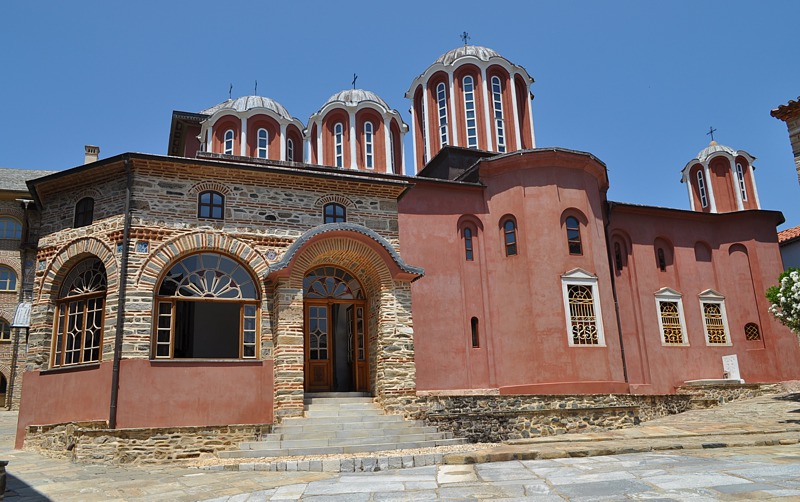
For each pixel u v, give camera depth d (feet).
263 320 52.44
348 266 58.80
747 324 81.51
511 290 66.54
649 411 62.85
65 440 47.42
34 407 50.85
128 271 49.47
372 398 55.21
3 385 93.15
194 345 53.88
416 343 62.69
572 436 48.26
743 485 25.17
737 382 75.05
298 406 50.11
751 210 83.20
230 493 31.60
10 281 90.94
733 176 92.53
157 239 50.96
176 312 51.29
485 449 44.75
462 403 55.57
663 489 25.29
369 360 57.62
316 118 81.76
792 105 55.88
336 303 58.90
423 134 89.20
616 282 76.74
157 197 51.85
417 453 44.34
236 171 54.65
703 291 81.25
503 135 83.30
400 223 65.72
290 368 50.57
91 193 53.36
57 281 53.26
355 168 78.02
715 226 84.94
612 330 66.59
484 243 68.44
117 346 47.73
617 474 29.40
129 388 47.34
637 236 79.41
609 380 63.52
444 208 68.03
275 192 55.93
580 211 68.03
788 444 39.40
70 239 53.01
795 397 67.05
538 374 63.00
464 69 84.74
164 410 47.85
